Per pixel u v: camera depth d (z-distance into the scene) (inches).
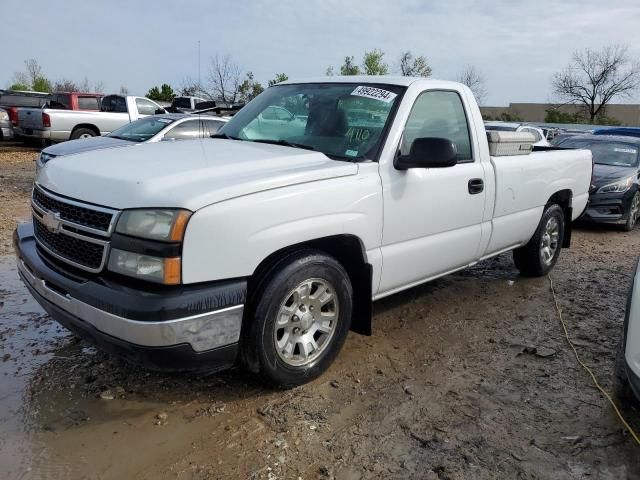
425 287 227.8
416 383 146.9
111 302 110.7
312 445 118.3
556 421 131.4
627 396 128.6
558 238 245.1
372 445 119.3
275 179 123.7
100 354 154.9
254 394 136.9
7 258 241.8
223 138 173.3
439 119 169.9
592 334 184.4
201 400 133.6
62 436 118.2
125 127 436.5
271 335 128.2
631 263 282.4
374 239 145.9
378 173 145.6
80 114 653.3
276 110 173.5
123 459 111.7
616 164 399.2
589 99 1977.1
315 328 140.0
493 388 145.9
